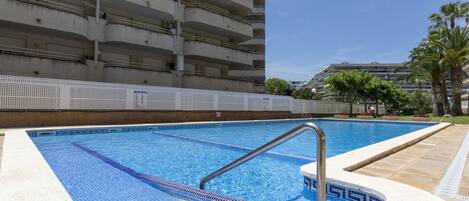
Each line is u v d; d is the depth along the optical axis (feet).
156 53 83.15
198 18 86.84
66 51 68.33
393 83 172.35
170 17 83.35
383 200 11.78
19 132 33.42
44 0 64.64
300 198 15.38
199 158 26.84
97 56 68.49
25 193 10.91
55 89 49.03
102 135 42.60
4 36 60.85
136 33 72.49
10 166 15.29
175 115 65.51
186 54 85.20
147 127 50.19
